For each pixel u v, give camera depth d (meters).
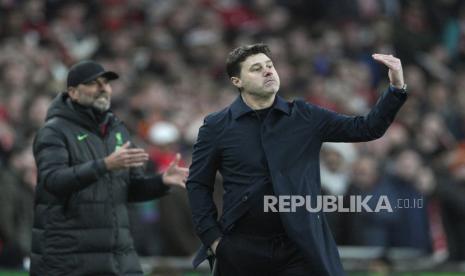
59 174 22.73
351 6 61.62
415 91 55.97
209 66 53.88
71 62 50.00
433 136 47.97
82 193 23.33
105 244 23.42
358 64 57.25
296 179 20.72
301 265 20.73
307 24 61.78
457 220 40.94
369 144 45.16
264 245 20.80
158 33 54.28
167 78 50.84
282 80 53.16
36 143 23.72
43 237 23.41
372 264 37.03
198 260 21.48
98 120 24.20
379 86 56.78
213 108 47.69
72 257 23.23
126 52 52.34
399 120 50.28
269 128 20.91
